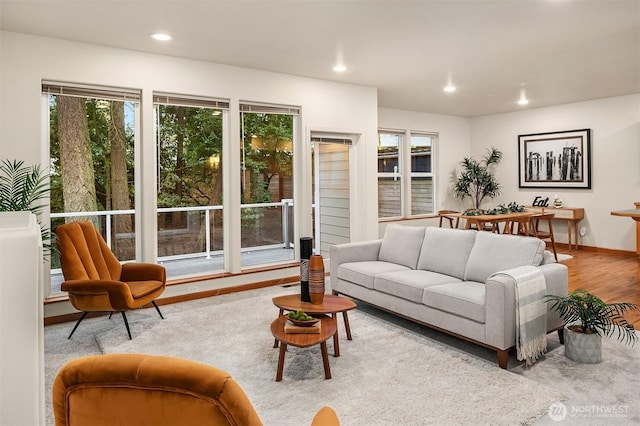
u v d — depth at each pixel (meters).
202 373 0.79
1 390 0.55
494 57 4.70
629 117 6.96
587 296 3.08
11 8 3.29
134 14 3.43
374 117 6.13
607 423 2.22
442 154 8.85
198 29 3.78
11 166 3.74
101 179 4.39
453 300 3.18
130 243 4.60
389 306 3.80
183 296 4.62
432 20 3.62
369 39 4.07
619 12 3.49
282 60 4.73
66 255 3.47
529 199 8.35
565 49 4.43
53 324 3.94
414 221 8.39
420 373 2.81
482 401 2.44
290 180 5.56
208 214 5.01
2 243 0.54
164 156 4.66
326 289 5.08
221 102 4.92
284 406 2.41
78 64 4.05
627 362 2.99
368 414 2.31
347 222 6.15
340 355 3.12
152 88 4.44
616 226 7.22
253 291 5.01
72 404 0.84
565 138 7.73
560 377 2.77
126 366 0.81
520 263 3.36
